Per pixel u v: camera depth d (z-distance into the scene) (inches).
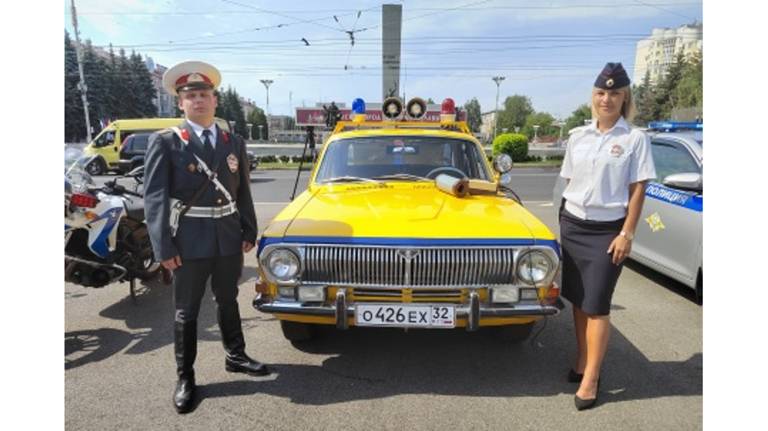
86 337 158.2
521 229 123.0
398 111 199.5
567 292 123.6
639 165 110.1
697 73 1924.2
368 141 178.2
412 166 171.6
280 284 121.2
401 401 119.4
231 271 125.3
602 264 114.8
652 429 108.5
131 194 198.2
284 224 127.4
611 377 131.1
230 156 121.0
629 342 152.1
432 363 138.6
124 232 183.0
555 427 109.3
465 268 118.6
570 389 125.6
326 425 109.6
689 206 176.6
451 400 119.9
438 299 120.6
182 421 111.3
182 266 117.1
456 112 208.1
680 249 180.5
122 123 739.4
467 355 143.5
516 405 118.0
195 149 115.0
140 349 149.5
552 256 118.3
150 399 120.8
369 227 123.0
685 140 198.2
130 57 2448.3
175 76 115.9
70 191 156.1
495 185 153.6
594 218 115.6
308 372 133.4
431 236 118.6
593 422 111.2
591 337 117.0
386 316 118.6
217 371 134.0
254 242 131.3
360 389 124.8
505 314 117.2
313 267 121.0
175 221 115.3
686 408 116.6
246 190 128.9
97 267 164.9
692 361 140.0
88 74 2124.8
